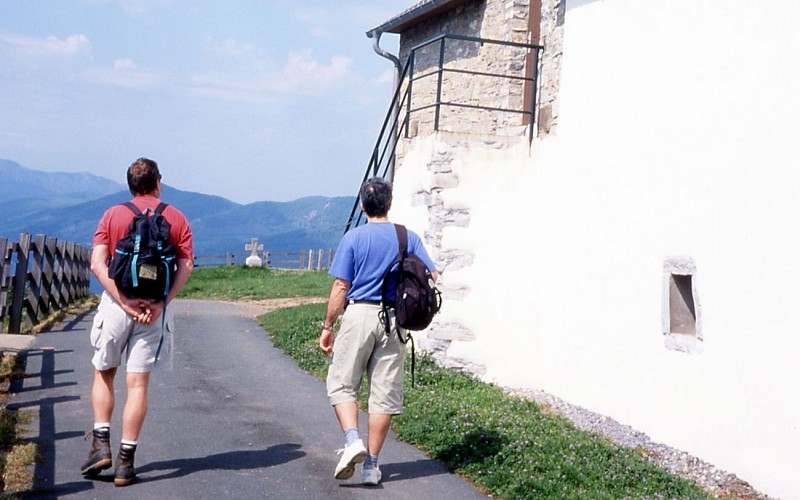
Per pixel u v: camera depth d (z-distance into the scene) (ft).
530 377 31.78
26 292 42.01
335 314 17.74
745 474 20.75
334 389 17.51
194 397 25.59
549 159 31.32
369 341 17.39
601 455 20.66
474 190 31.68
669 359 24.08
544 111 36.68
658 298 24.63
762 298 20.43
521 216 31.96
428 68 53.72
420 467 19.29
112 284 16.44
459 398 26.08
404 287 17.16
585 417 26.91
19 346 32.53
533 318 31.86
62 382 26.32
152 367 16.87
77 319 42.93
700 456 22.53
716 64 22.50
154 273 16.37
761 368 20.36
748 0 21.30
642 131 25.81
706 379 22.39
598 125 28.30
